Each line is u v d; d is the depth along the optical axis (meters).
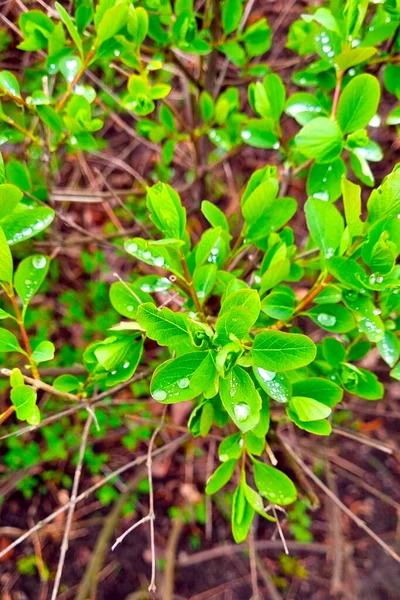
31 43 0.43
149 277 0.40
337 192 0.40
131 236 0.67
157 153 0.88
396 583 0.75
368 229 0.32
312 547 0.77
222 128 0.54
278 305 0.37
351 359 0.43
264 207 0.38
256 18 0.82
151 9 0.46
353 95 0.36
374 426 0.81
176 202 0.33
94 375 0.38
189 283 0.36
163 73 0.70
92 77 0.59
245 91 0.81
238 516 0.36
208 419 0.36
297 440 0.66
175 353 0.37
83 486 0.78
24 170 0.46
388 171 0.74
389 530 0.78
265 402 0.35
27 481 0.76
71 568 0.75
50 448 0.73
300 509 0.77
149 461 0.42
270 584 0.71
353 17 0.37
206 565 0.77
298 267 0.42
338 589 0.70
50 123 0.42
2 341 0.36
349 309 0.37
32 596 0.73
